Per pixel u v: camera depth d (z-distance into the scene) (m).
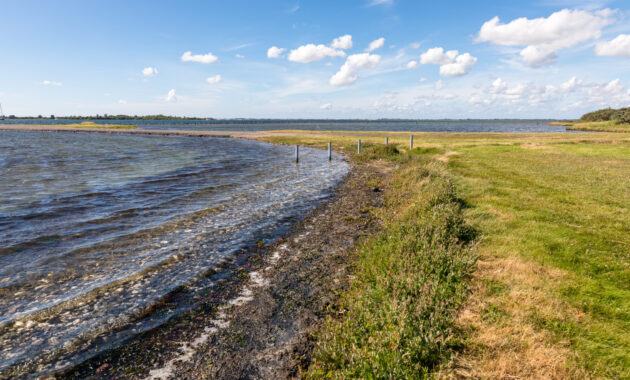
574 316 4.72
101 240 9.00
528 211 10.10
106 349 4.58
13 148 39.88
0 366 4.23
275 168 24.58
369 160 28.42
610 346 4.09
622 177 15.36
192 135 72.44
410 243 6.81
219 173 21.88
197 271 7.07
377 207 12.71
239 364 4.25
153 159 29.95
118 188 16.44
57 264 7.42
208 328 5.06
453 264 5.92
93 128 100.81
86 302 5.82
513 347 4.07
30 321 5.24
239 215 11.59
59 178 19.25
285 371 4.09
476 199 11.88
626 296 5.21
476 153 26.28
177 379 4.01
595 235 7.97
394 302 4.40
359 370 3.51
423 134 61.62
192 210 12.24
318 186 17.34
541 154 24.86
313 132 80.00
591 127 129.38
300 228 10.12
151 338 4.82
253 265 7.40
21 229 9.89
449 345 4.17
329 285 6.34
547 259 6.70
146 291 6.21
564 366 3.74
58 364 4.28
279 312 5.46
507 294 5.34
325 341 4.11
